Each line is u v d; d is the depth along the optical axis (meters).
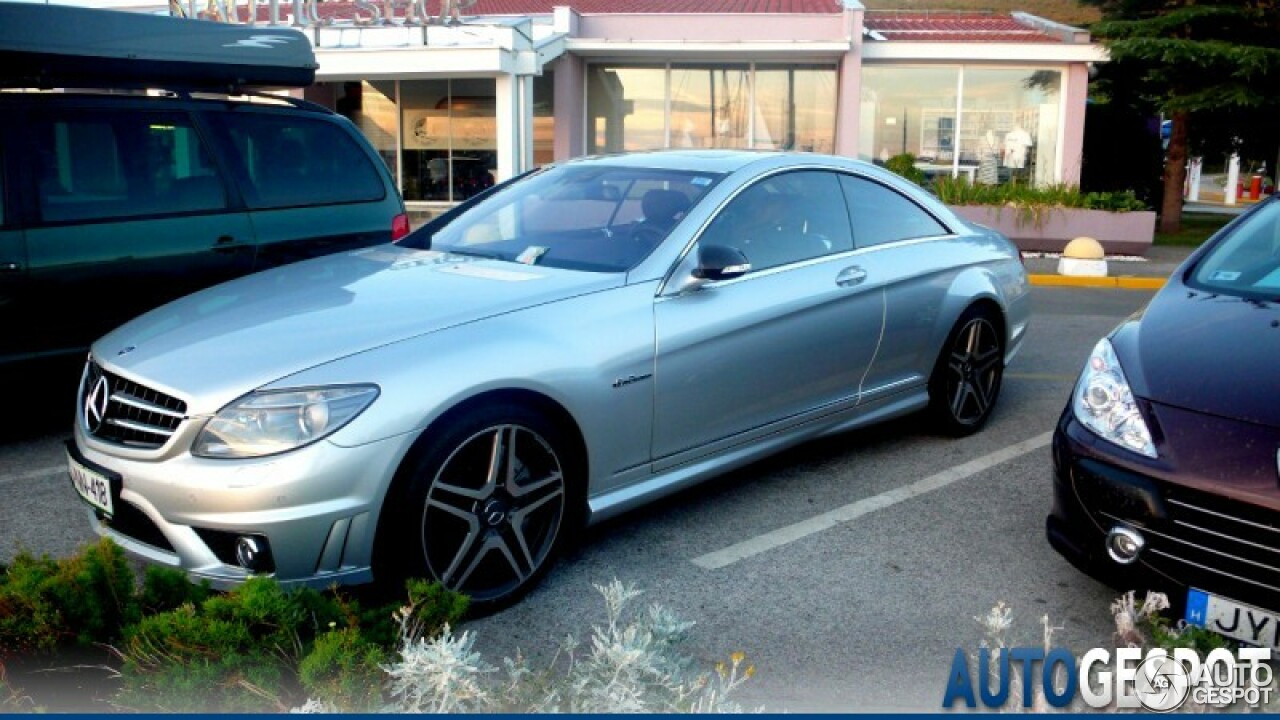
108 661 2.70
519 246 4.57
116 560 2.83
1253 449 3.06
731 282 4.39
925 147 18.83
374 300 3.85
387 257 4.66
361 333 3.52
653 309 4.06
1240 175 31.28
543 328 3.75
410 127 18.77
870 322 4.95
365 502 3.24
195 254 5.73
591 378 3.79
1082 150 19.42
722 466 4.44
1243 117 17.62
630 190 4.72
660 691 2.58
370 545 3.29
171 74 5.85
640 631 2.71
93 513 3.73
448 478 3.45
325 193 6.36
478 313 3.70
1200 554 3.09
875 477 5.10
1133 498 3.21
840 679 3.20
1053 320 10.01
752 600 3.75
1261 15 16.75
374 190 6.61
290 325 3.63
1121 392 3.46
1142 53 16.14
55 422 6.04
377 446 3.24
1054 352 8.35
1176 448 3.19
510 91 15.21
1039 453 5.51
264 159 6.11
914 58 18.08
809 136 19.08
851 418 5.07
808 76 18.83
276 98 6.43
